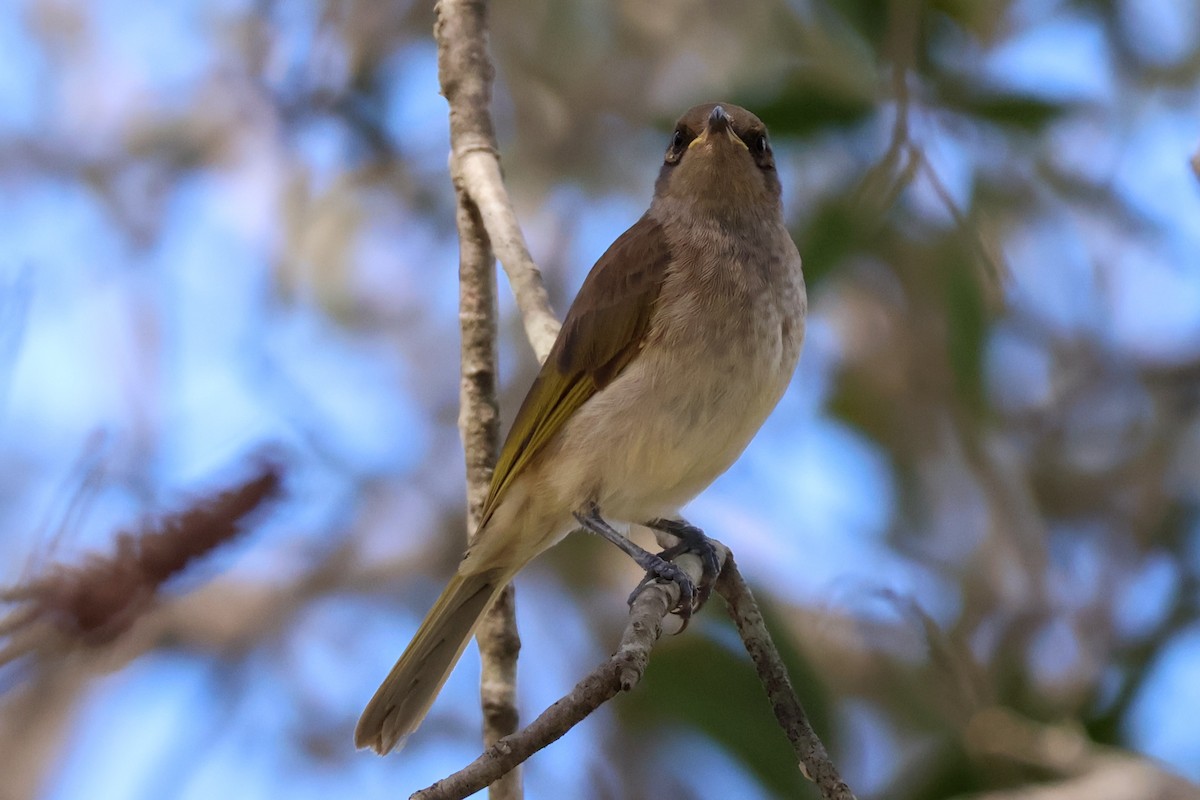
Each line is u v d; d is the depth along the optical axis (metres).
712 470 8.30
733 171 8.34
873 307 12.80
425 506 14.03
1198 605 11.45
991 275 10.11
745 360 8.12
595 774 11.56
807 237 10.00
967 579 12.21
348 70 14.52
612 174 13.99
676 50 13.88
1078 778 9.19
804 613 11.69
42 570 3.55
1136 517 12.91
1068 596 12.38
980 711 9.62
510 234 8.50
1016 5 11.78
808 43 12.60
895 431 12.69
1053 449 13.50
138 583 3.56
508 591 8.55
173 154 14.98
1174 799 8.69
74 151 15.24
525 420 8.30
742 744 9.43
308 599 13.63
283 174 14.68
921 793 9.60
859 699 11.30
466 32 8.92
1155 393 13.53
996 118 10.55
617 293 8.25
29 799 11.70
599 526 8.10
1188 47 12.79
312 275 14.31
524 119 14.05
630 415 8.05
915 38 10.16
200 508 3.65
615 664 5.70
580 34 13.99
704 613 9.68
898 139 9.57
